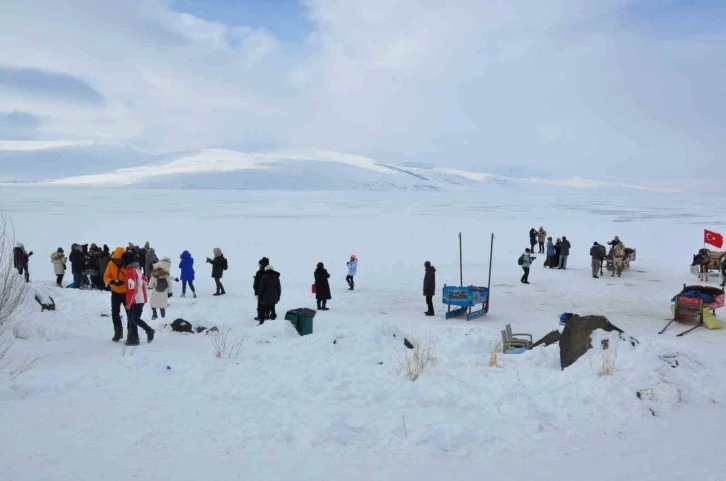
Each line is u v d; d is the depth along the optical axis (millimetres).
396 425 5320
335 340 9891
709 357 9234
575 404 6246
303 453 4637
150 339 9875
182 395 6348
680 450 4977
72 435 4887
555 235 45219
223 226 50406
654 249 35719
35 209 76500
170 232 44375
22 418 5316
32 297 13070
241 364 8156
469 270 25641
